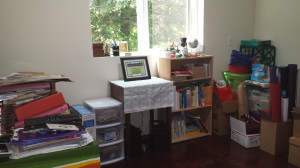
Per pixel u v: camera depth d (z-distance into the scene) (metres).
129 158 2.99
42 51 2.80
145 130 3.54
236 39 3.99
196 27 3.77
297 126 2.76
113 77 3.21
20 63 2.72
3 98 1.82
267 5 3.86
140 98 2.88
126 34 3.43
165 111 3.32
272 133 2.96
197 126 3.70
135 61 3.20
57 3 2.79
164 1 3.53
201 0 3.64
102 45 3.13
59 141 1.44
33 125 1.48
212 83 3.53
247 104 3.54
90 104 2.85
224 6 3.79
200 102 3.50
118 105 2.83
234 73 3.67
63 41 2.88
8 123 1.59
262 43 3.76
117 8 3.32
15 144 1.34
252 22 4.05
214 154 3.07
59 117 1.59
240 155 3.02
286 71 3.14
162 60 3.31
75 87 3.02
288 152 3.02
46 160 1.39
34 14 2.71
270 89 2.94
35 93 1.90
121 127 2.93
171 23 3.63
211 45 3.80
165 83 3.00
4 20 2.60
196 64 3.53
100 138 2.86
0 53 2.63
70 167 1.46
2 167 1.30
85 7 2.93
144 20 3.44
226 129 3.60
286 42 3.65
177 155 3.07
